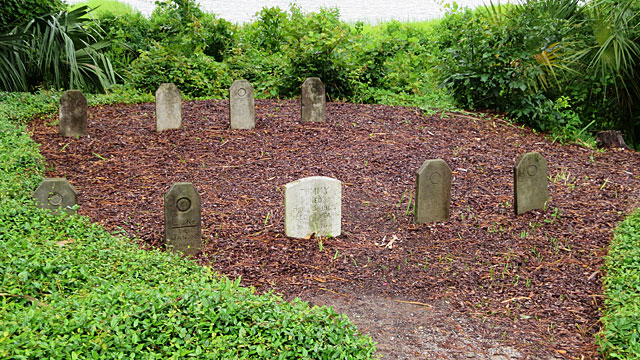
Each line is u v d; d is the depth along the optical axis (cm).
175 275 489
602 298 523
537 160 723
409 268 589
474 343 450
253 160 896
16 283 402
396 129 1060
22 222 555
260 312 391
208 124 1047
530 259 607
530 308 509
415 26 2231
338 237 662
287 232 646
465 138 1040
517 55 1130
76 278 442
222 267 574
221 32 1645
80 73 1379
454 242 650
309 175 843
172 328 363
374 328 470
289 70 1318
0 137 896
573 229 682
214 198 756
